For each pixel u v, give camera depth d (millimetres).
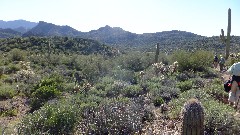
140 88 12766
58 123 7590
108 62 26688
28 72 20641
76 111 8367
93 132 7453
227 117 6703
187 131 5020
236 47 45688
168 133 6883
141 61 27469
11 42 60188
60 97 12766
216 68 20781
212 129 6668
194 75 16328
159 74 17047
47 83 14758
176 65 17531
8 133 7605
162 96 11289
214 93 10102
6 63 37219
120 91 12977
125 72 17141
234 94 5418
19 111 11984
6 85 17922
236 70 5383
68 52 57312
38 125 7582
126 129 7422
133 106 8766
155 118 8508
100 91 13312
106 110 7949
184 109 5141
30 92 14930
